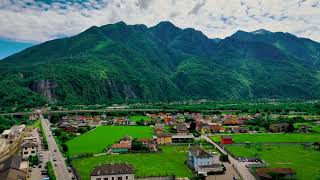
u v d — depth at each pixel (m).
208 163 180.00
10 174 144.25
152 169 181.50
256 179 163.25
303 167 185.88
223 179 163.62
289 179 162.88
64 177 161.38
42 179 157.50
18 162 170.12
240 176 168.88
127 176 157.62
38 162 191.00
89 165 188.75
